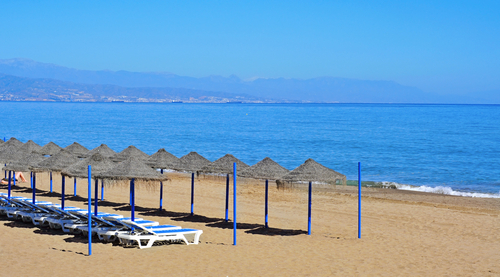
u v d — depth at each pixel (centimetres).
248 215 1658
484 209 1853
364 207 1847
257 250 1168
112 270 973
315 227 1470
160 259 1061
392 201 2016
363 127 8488
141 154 1812
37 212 1449
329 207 1838
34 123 8850
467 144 5241
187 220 1555
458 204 1998
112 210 1717
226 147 4916
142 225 1257
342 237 1335
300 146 5038
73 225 1273
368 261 1083
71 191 2172
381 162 3756
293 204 1895
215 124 9381
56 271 962
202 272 973
